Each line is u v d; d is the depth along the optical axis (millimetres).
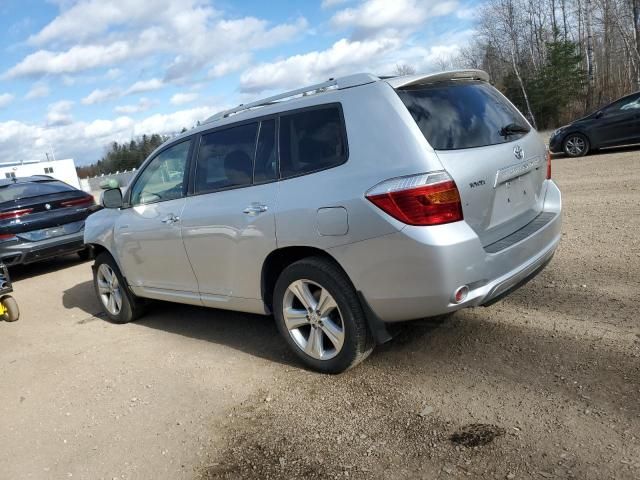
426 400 3273
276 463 2896
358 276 3348
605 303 4242
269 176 3838
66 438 3494
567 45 37375
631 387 3055
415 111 3297
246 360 4277
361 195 3219
